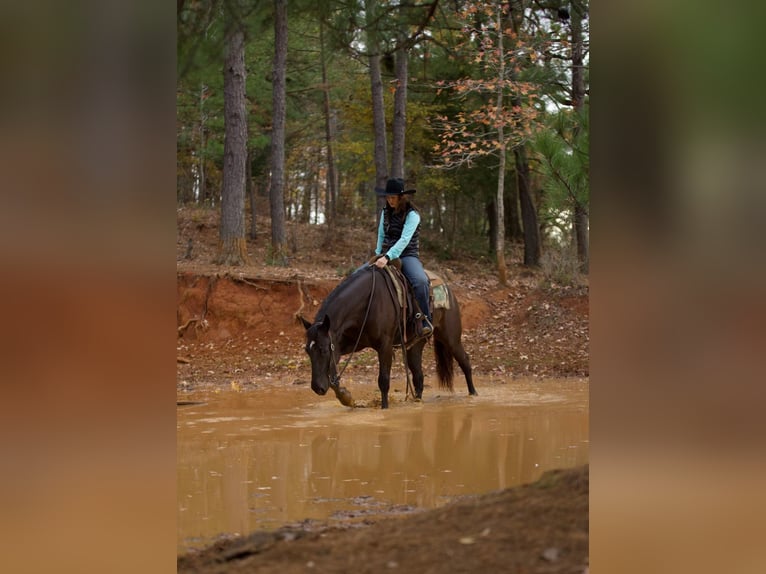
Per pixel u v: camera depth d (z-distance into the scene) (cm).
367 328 882
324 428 750
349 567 264
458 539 276
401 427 749
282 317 1545
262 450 634
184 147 2542
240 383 1186
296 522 397
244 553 306
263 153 2950
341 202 2950
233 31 656
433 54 2166
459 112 2147
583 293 1612
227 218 1761
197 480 519
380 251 938
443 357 993
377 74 1942
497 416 816
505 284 1764
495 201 2394
